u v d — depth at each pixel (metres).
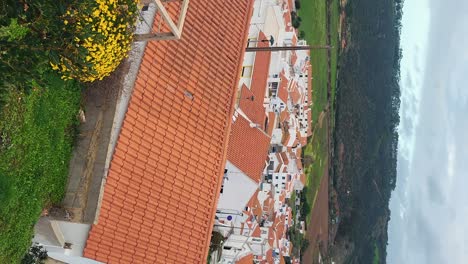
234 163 31.50
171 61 14.29
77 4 8.12
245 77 36.84
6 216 10.72
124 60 12.27
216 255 33.38
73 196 12.09
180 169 14.34
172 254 14.06
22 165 10.90
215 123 15.52
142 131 13.27
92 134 12.29
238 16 17.59
